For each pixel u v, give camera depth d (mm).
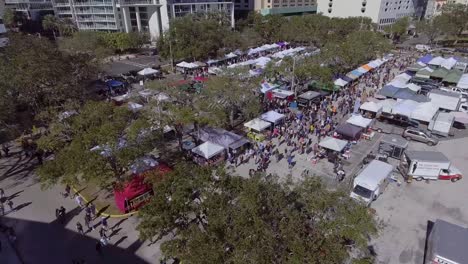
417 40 122938
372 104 46500
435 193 30734
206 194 19062
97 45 80125
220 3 121250
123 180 27188
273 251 15336
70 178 23750
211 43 72938
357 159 36625
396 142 36625
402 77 61438
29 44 51344
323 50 62156
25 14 135500
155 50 105062
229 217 17266
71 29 112250
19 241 25219
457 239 21516
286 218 17156
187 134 41531
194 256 15430
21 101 41938
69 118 29953
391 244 24562
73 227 26703
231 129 43875
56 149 29500
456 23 104875
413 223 26750
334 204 17781
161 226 17750
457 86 60312
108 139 24844
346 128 39906
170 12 108500
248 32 92750
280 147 39094
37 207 29125
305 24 101438
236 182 19562
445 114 44625
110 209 28562
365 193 28344
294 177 32844
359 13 133500
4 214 28156
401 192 30938
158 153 36750
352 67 67562
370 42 73188
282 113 48094
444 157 32656
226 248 16094
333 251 15516
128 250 24234
